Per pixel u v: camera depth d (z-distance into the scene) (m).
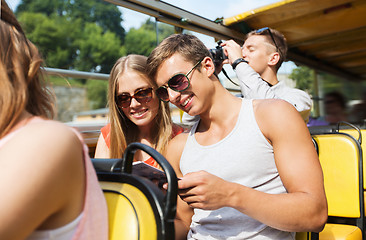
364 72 7.16
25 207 0.51
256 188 1.10
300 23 3.17
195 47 1.17
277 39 2.40
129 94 1.68
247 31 3.04
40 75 0.77
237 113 1.18
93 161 0.91
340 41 4.04
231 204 0.89
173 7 2.18
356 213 1.99
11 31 0.68
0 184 0.51
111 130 1.79
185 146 1.28
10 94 0.62
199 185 0.87
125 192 0.76
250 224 1.09
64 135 0.59
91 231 0.64
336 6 2.89
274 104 1.11
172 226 0.70
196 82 1.15
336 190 2.07
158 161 0.73
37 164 0.54
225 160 1.12
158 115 1.79
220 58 1.77
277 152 1.05
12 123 0.62
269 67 2.33
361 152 2.00
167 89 1.19
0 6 0.68
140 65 1.69
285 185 1.02
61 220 0.58
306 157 1.00
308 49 4.40
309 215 0.91
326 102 5.12
